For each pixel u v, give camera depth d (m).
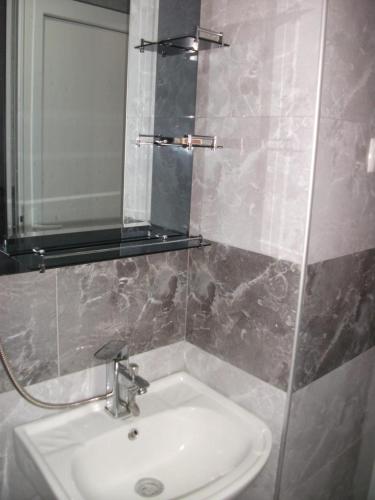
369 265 1.31
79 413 1.31
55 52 1.15
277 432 1.31
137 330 1.42
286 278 1.23
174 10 1.32
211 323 1.46
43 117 1.16
